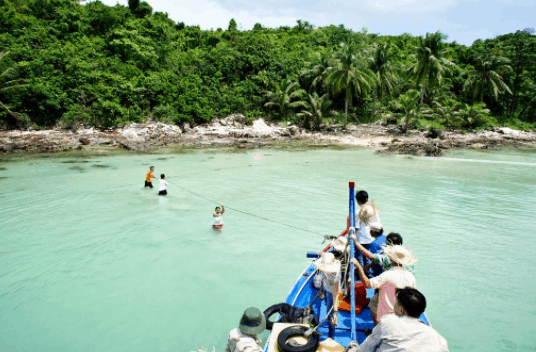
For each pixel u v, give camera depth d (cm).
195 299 698
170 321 621
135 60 4691
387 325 291
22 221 1187
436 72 4484
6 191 1616
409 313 296
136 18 6109
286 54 5353
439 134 4122
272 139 4169
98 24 5306
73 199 1480
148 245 980
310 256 785
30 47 4156
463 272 827
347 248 583
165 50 5059
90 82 3975
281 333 450
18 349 545
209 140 3859
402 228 1147
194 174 2114
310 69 5053
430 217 1261
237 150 3400
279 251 945
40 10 5341
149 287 746
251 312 395
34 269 830
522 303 688
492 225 1178
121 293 721
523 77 5403
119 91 3981
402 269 441
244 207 1386
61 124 3734
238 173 2169
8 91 3541
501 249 968
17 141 3184
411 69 4747
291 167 2419
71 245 980
